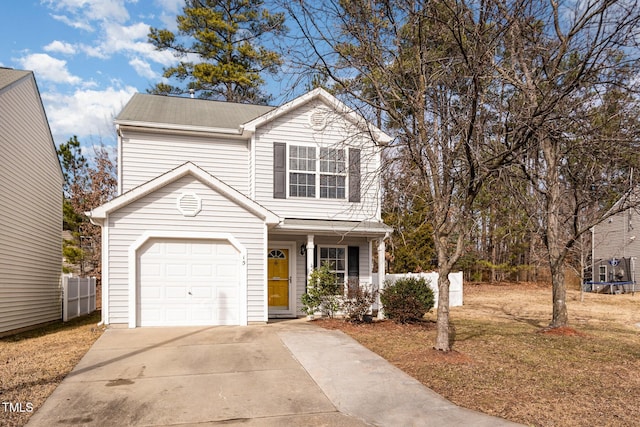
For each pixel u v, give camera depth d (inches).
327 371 282.2
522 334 402.3
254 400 233.6
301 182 526.9
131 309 415.8
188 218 436.1
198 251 440.8
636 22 264.8
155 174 511.8
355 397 238.1
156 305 426.9
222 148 534.9
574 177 408.8
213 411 217.9
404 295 476.4
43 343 370.3
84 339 373.1
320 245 541.3
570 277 1139.9
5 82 454.6
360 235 535.2
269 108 638.5
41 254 555.2
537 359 309.1
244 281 446.3
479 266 1085.8
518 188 378.0
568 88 274.7
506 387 250.2
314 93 527.8
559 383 257.0
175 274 433.4
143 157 510.0
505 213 467.5
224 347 340.8
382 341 369.1
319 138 534.3
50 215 595.2
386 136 535.8
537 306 681.6
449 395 238.8
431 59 306.7
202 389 248.2
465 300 775.7
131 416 209.8
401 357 314.7
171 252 433.4
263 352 327.6
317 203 528.4
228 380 264.4
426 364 292.4
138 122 498.9
